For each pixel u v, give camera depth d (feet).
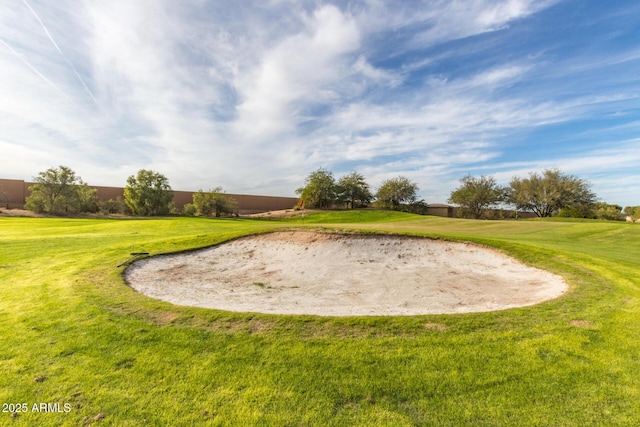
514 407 10.55
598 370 12.47
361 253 36.40
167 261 33.35
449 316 17.58
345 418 10.06
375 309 20.83
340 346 14.14
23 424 9.74
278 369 12.46
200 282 28.27
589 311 18.52
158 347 14.06
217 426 9.70
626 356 13.50
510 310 18.70
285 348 13.94
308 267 33.37
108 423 9.80
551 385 11.59
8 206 120.98
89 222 74.08
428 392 11.25
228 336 15.02
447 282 28.78
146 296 20.88
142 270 29.53
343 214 146.10
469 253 35.91
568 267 29.30
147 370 12.41
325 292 26.05
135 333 15.33
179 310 18.07
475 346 14.25
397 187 189.26
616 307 19.21
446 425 9.82
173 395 11.05
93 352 13.67
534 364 12.85
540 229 69.46
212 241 40.01
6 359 13.15
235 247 39.34
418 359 13.17
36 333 15.35
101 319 16.88
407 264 33.91
